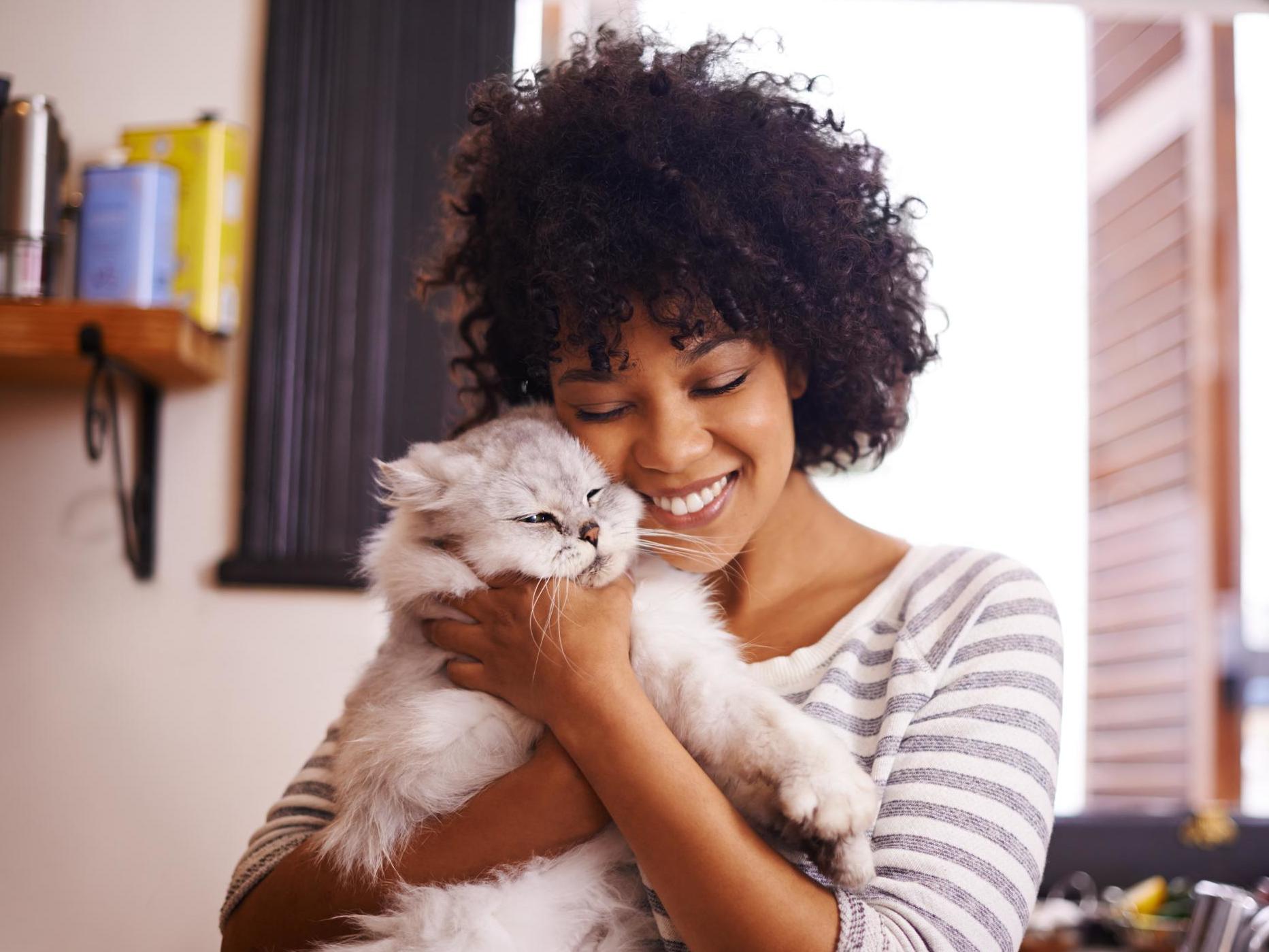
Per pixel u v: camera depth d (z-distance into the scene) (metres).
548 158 1.14
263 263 1.89
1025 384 2.49
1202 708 2.45
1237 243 2.52
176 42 1.94
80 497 1.89
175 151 1.77
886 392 1.26
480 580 1.15
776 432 1.09
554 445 1.22
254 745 1.87
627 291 1.05
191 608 1.88
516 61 1.96
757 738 0.94
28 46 1.94
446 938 1.00
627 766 0.92
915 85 2.40
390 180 1.92
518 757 1.08
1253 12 2.35
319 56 1.92
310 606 1.89
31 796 1.85
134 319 1.61
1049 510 2.55
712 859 0.88
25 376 1.83
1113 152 2.80
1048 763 0.98
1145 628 2.63
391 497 1.28
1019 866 0.92
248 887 1.14
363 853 1.06
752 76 1.18
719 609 1.21
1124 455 2.74
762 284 1.06
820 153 1.16
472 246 1.32
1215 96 2.54
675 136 1.10
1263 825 2.16
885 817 0.95
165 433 1.90
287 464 1.88
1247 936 1.71
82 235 1.71
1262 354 2.51
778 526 1.21
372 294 1.90
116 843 1.85
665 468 1.07
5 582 1.88
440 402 1.90
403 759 1.06
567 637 1.00
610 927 1.07
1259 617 2.45
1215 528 2.47
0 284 1.67
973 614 1.05
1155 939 1.86
